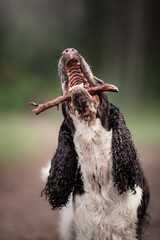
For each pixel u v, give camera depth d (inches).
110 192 196.4
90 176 195.3
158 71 1494.8
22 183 434.9
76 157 201.2
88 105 180.7
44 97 1337.4
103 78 1517.0
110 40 1563.7
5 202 366.3
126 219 198.5
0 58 1627.7
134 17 1417.3
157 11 1571.1
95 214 198.7
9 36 1686.8
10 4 1737.2
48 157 587.8
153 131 837.8
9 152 627.2
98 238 201.6
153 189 398.6
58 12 1747.0
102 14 1654.8
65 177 203.2
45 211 342.0
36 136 783.1
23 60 1632.6
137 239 204.2
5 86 1370.6
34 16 1745.8
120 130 193.8
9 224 311.1
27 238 285.0
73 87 185.6
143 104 1301.7
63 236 235.6
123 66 1493.6
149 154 594.6
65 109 195.2
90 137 189.8
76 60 190.2
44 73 1590.8
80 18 1716.3
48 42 1692.9
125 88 1334.9
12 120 1011.9
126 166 192.7
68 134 201.2
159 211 322.7
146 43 1539.1
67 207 225.3
